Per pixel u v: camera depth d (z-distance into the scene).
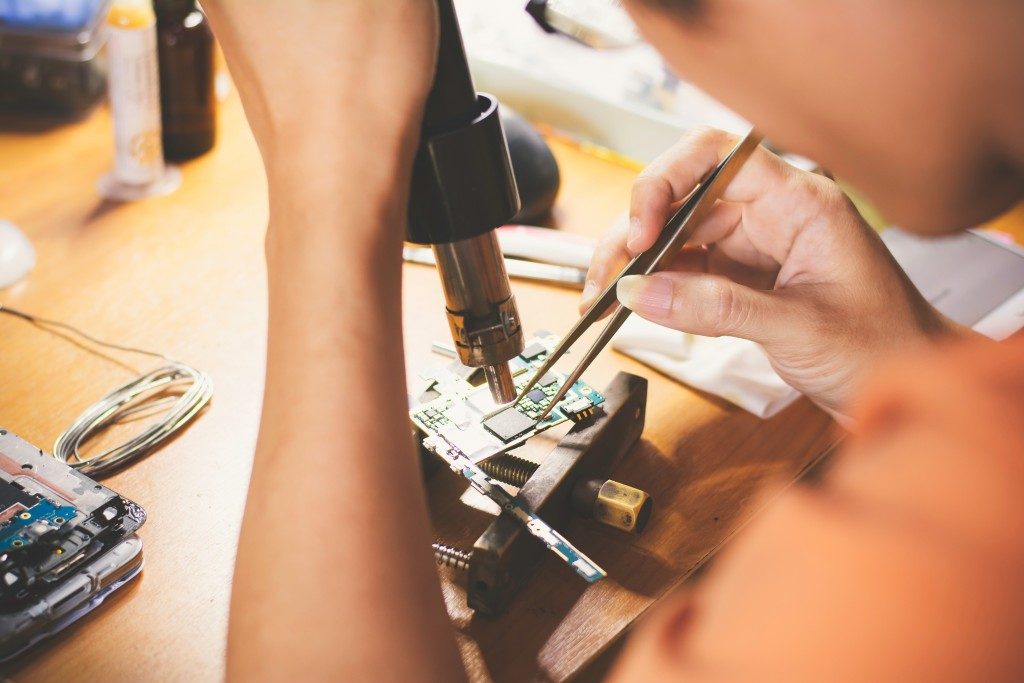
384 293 0.55
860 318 0.84
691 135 0.89
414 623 0.50
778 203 0.86
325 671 0.48
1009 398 0.35
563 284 1.11
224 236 1.16
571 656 0.72
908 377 0.38
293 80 0.55
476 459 0.81
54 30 1.29
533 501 0.77
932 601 0.33
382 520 0.51
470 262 0.66
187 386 0.95
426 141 0.61
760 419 0.95
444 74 0.60
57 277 1.07
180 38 1.21
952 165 0.36
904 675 0.33
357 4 0.55
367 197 0.55
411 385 0.94
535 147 1.18
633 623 0.73
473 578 0.73
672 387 0.98
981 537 0.33
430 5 0.57
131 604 0.73
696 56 0.38
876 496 0.35
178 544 0.78
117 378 0.95
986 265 1.14
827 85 0.35
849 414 0.88
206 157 1.30
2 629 0.68
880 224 1.20
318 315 0.54
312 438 0.52
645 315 0.81
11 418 0.89
